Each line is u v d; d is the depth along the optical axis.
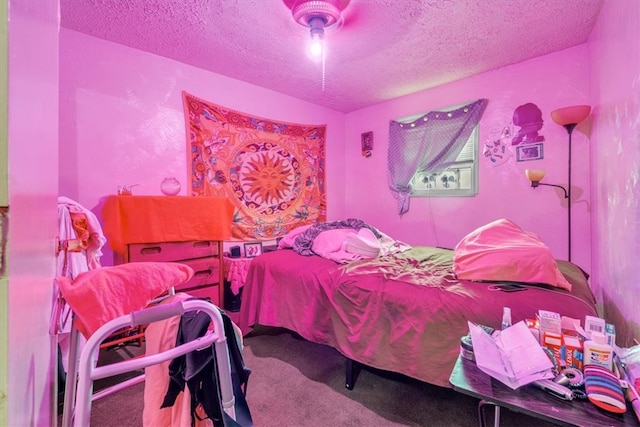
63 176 2.19
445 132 3.12
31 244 0.42
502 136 2.82
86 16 2.03
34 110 0.44
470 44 2.37
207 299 1.04
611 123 1.74
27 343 0.39
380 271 1.85
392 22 2.06
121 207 2.04
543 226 2.62
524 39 2.31
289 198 3.53
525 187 2.71
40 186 0.51
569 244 2.43
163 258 2.23
